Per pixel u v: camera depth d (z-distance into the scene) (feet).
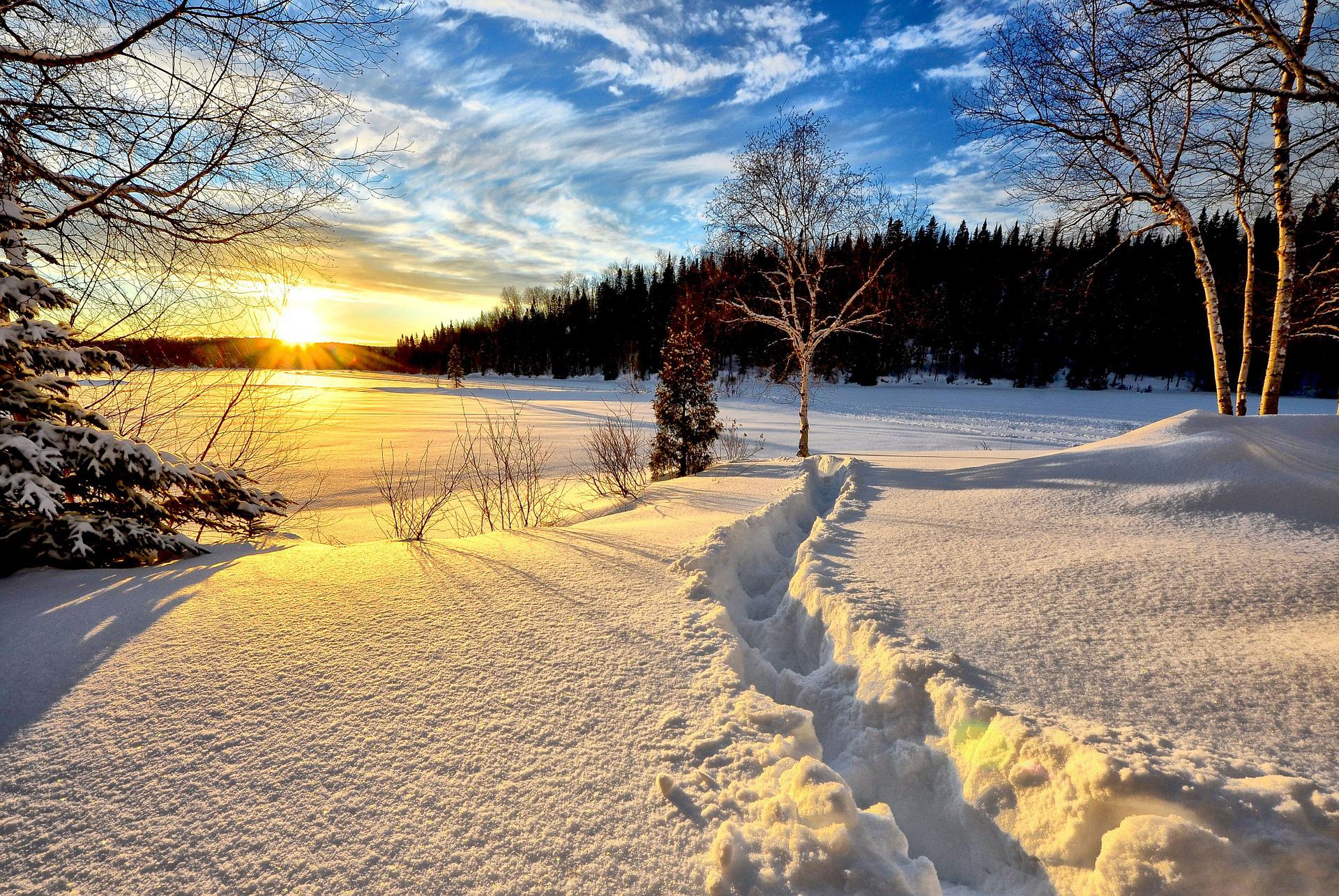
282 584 11.66
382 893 4.87
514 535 16.49
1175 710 7.08
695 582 11.77
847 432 69.00
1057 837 5.73
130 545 12.89
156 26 11.88
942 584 11.48
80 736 6.80
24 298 11.95
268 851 5.29
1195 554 12.06
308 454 50.98
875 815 5.84
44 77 12.27
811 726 7.30
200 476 15.20
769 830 5.42
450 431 71.05
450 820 5.67
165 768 6.32
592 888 4.92
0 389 12.29
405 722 7.20
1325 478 15.16
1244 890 4.85
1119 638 8.96
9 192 12.35
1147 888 4.97
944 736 7.39
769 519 17.83
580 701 7.70
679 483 30.14
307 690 7.85
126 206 13.23
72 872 5.04
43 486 11.47
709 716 7.36
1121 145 30.22
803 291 48.93
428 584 11.90
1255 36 19.12
